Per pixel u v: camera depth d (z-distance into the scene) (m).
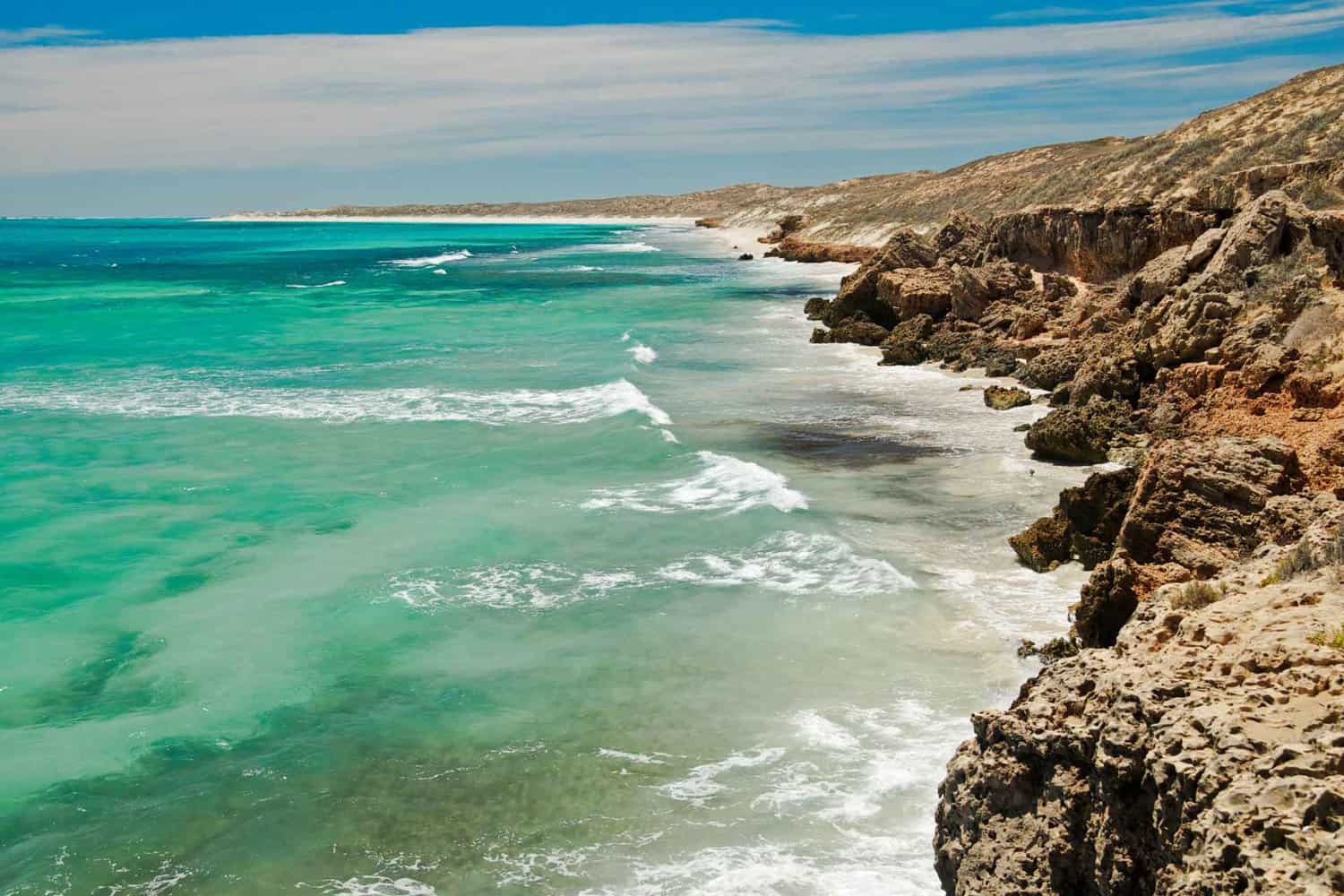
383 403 34.94
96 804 13.14
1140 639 9.59
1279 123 55.62
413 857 11.99
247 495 25.20
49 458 28.72
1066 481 24.33
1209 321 26.73
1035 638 16.52
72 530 22.91
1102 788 7.94
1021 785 8.83
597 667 16.28
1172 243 40.56
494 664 16.52
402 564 20.67
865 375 38.53
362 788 13.34
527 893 11.26
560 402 34.38
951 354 39.72
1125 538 15.98
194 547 21.84
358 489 25.47
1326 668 7.78
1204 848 6.70
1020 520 21.97
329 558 21.08
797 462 26.92
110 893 11.51
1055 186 72.00
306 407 34.59
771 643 16.78
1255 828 6.50
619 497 24.19
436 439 29.95
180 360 44.56
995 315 42.28
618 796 12.93
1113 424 25.84
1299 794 6.54
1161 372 27.03
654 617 17.91
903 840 11.73
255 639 17.58
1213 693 7.86
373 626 17.95
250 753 14.24
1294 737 7.09
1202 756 7.19
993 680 15.27
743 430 30.42
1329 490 15.78
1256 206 29.69
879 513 22.69
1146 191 57.47
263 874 11.77
